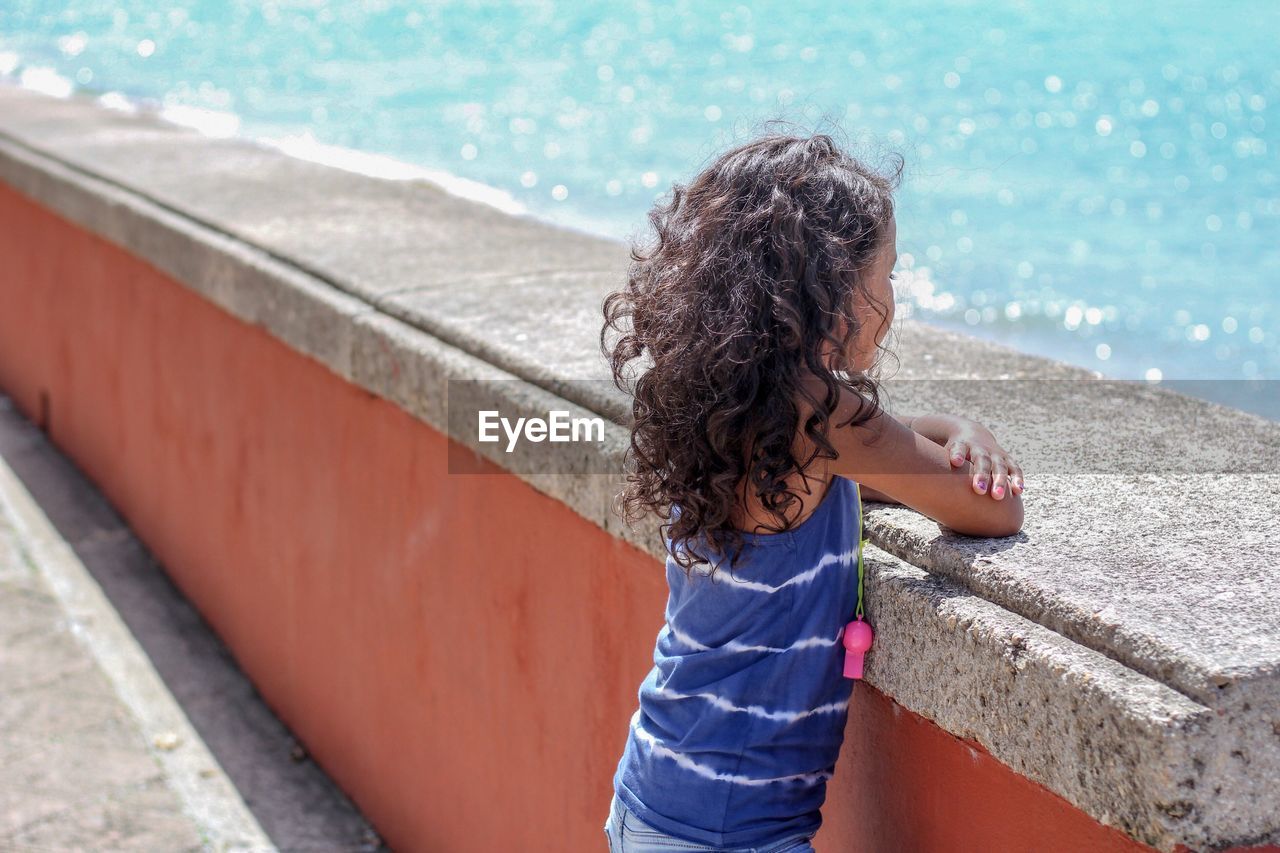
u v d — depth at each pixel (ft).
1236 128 44.93
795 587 5.24
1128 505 6.02
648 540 6.82
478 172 41.68
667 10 86.48
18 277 20.18
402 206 14.05
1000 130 46.57
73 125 20.08
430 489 9.50
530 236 12.65
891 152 5.66
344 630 11.25
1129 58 59.00
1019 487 5.58
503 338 8.82
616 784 5.69
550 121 52.03
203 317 13.34
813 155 5.03
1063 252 31.60
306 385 11.25
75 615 14.73
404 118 53.93
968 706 5.02
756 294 4.82
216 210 13.67
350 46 77.87
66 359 18.47
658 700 5.51
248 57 73.97
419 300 9.91
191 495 14.49
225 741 12.48
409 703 10.32
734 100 55.06
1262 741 4.28
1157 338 25.79
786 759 5.34
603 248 12.16
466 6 92.99
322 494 11.25
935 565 5.47
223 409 13.16
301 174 15.96
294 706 12.55
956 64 60.80
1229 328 26.12
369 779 11.22
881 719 5.75
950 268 30.30
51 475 18.40
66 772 11.84
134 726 12.64
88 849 10.75
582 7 89.92
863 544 5.82
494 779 9.23
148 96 59.72
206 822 11.20
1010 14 74.64
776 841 5.35
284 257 11.57
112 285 16.11
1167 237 32.58
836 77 59.82
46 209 18.30
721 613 5.30
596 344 8.65
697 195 5.14
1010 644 4.80
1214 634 4.53
